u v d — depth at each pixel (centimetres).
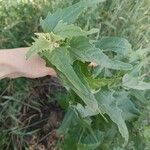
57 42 46
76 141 69
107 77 63
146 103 77
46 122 87
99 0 53
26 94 85
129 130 74
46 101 87
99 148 74
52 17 50
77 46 46
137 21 91
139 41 90
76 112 68
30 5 84
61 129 70
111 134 72
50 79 86
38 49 45
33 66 53
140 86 59
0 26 83
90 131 69
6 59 54
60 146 84
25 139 86
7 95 84
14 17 84
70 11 50
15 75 57
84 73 51
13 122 84
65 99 70
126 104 70
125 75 57
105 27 89
